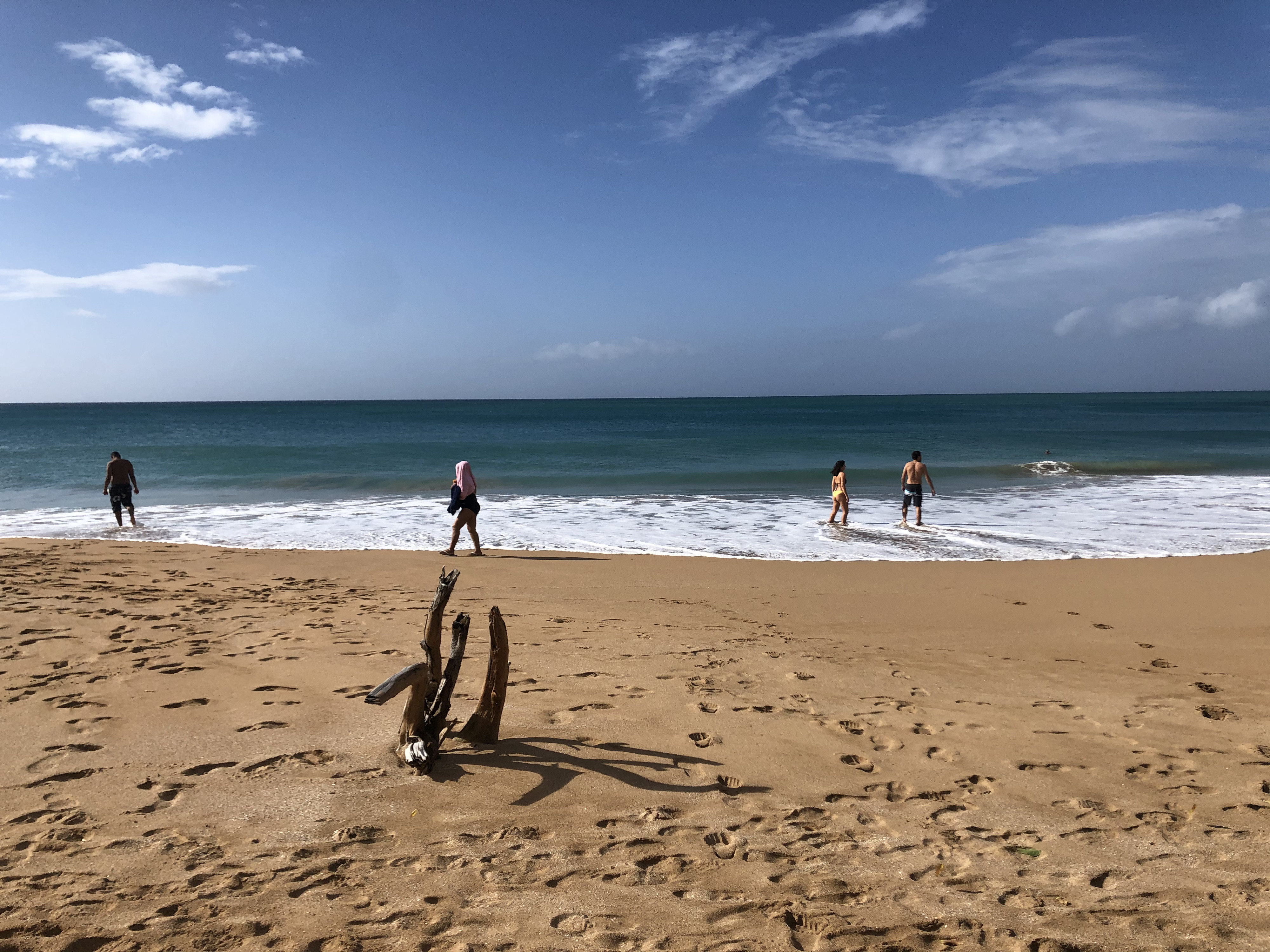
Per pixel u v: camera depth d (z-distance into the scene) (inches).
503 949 100.3
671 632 297.7
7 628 259.4
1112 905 114.7
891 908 112.8
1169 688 236.2
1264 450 1449.3
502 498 813.9
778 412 4269.2
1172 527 618.5
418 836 129.6
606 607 349.4
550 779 152.6
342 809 137.7
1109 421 2795.3
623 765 161.6
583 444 1568.7
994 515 687.7
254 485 934.4
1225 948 103.3
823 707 207.9
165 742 166.1
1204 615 347.9
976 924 109.0
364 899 111.0
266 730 173.9
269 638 260.8
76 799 139.9
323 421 3078.2
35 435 1961.1
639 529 616.1
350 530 605.0
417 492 880.3
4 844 123.7
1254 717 209.0
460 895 112.7
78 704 188.7
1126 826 142.4
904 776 164.1
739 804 147.0
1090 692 231.0
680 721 190.7
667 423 2851.9
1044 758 175.9
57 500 784.9
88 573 392.2
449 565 453.7
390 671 221.1
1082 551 527.8
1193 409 4311.0
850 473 1038.4
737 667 245.8
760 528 620.1
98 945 99.0
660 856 125.7
